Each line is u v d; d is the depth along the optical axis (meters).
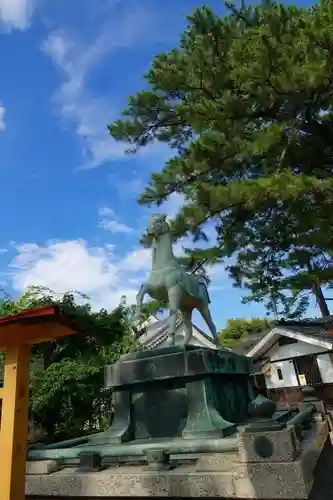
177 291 4.32
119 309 8.22
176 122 10.82
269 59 7.48
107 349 7.82
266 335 12.80
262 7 9.13
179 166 9.62
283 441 2.43
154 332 12.35
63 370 7.09
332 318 13.63
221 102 8.57
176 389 3.86
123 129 10.59
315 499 2.57
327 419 4.80
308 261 10.23
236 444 2.87
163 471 2.80
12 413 2.34
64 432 7.19
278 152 9.44
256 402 2.88
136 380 3.97
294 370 12.24
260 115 9.05
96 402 7.60
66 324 2.47
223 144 9.07
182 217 9.05
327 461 3.76
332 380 11.41
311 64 7.27
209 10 9.20
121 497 2.83
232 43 8.86
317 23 7.25
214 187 7.89
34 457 3.64
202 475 2.60
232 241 10.15
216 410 3.63
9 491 2.19
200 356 3.72
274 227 9.90
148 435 3.85
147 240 9.07
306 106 8.48
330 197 7.37
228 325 22.20
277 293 11.65
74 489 3.01
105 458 3.34
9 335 2.50
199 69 8.98
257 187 7.10
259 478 2.42
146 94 10.24
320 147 9.52
